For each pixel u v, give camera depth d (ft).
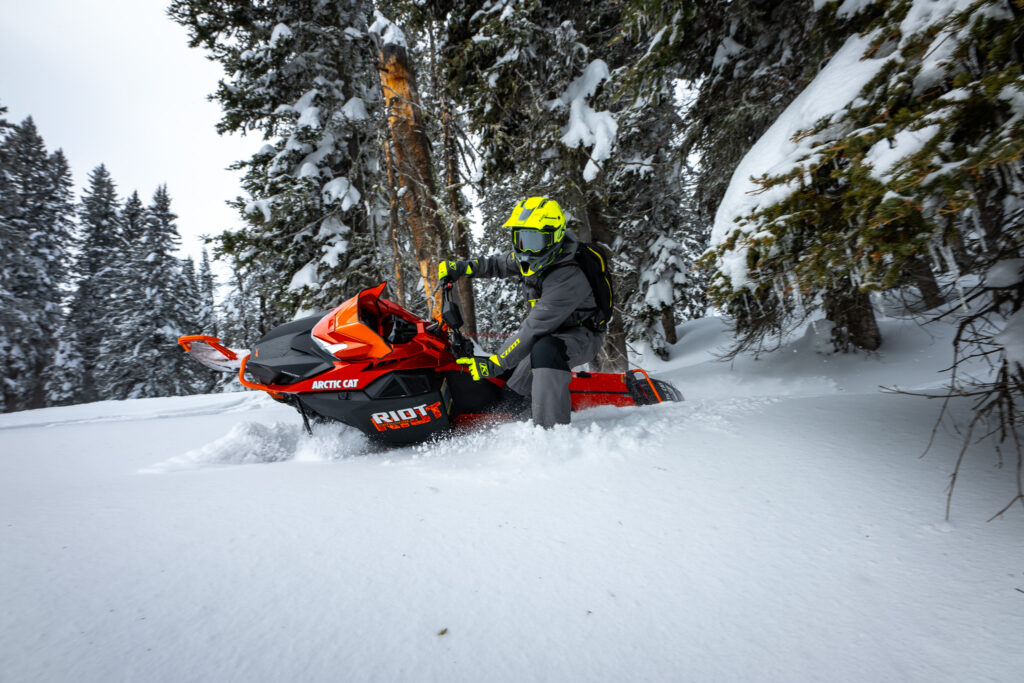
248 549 4.72
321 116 31.40
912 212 5.86
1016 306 5.65
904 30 7.68
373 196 27.48
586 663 3.28
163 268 91.86
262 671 3.18
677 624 3.65
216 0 32.22
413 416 9.15
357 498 5.99
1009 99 5.73
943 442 6.62
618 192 31.30
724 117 21.33
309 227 30.30
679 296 42.04
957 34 6.84
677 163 25.61
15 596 3.89
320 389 8.98
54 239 116.88
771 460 6.49
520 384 9.63
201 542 4.84
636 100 20.68
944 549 4.32
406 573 4.34
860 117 7.88
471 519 5.37
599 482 6.26
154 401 22.77
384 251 26.35
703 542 4.74
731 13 19.66
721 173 23.25
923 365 18.31
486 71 24.61
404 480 6.70
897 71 7.45
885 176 6.23
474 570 4.40
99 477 8.62
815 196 7.43
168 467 8.66
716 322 52.54
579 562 4.50
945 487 5.41
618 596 4.00
